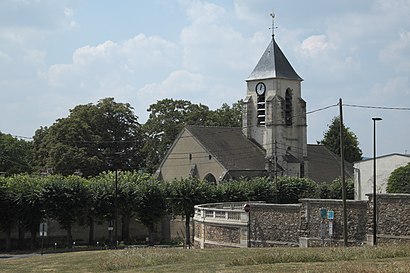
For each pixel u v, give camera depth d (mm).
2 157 107250
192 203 77625
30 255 67188
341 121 47219
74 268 35781
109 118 108125
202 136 100062
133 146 110375
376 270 24094
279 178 89500
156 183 80562
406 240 42875
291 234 49844
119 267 34156
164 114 122188
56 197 73625
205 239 59281
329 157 115625
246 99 106812
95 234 85875
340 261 30109
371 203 44781
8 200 73625
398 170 63094
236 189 81688
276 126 103875
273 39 108125
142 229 90062
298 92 107750
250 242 52875
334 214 47094
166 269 30875
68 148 100000
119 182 79375
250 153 102438
